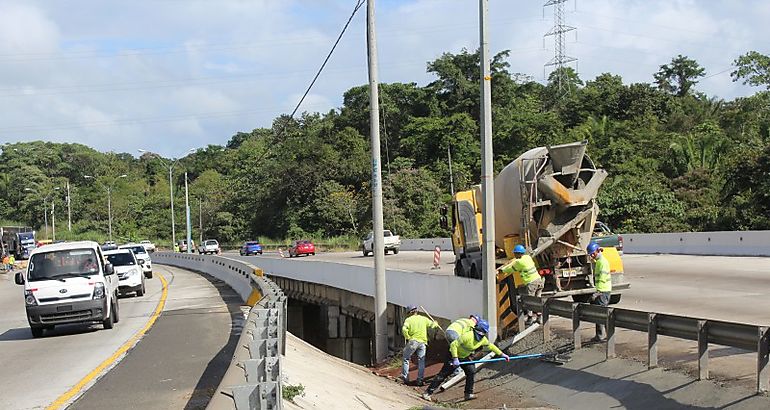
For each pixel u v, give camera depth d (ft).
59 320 60.49
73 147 455.22
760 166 136.56
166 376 39.45
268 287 60.75
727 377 33.42
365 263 133.59
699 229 144.25
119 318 73.26
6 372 44.04
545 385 41.81
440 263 124.88
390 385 51.47
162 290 108.47
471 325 44.50
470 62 269.23
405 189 229.04
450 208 80.02
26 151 419.33
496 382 46.03
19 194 387.14
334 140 288.71
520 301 50.70
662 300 59.31
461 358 44.27
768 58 187.21
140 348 50.98
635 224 149.18
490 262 48.52
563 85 292.20
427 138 249.55
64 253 63.52
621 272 55.36
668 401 33.06
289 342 57.93
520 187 55.62
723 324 32.17
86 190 394.73
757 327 30.14
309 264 104.88
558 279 54.80
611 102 252.01
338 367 54.85
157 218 353.31
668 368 36.58
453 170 230.48
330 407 36.06
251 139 437.58
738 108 223.71
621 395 35.83
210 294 97.09
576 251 55.06
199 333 57.72
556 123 236.22
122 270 97.19
